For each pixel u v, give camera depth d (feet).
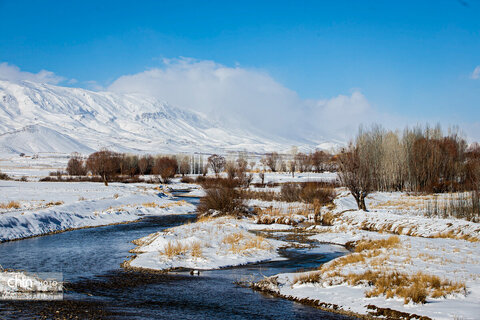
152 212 160.25
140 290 53.01
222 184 161.48
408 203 169.37
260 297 50.11
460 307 39.68
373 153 215.51
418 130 260.01
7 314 41.34
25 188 220.23
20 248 83.56
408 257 64.95
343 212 144.36
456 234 93.45
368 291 47.34
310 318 41.47
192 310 44.42
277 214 146.41
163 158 443.32
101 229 115.96
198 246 78.69
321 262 73.56
